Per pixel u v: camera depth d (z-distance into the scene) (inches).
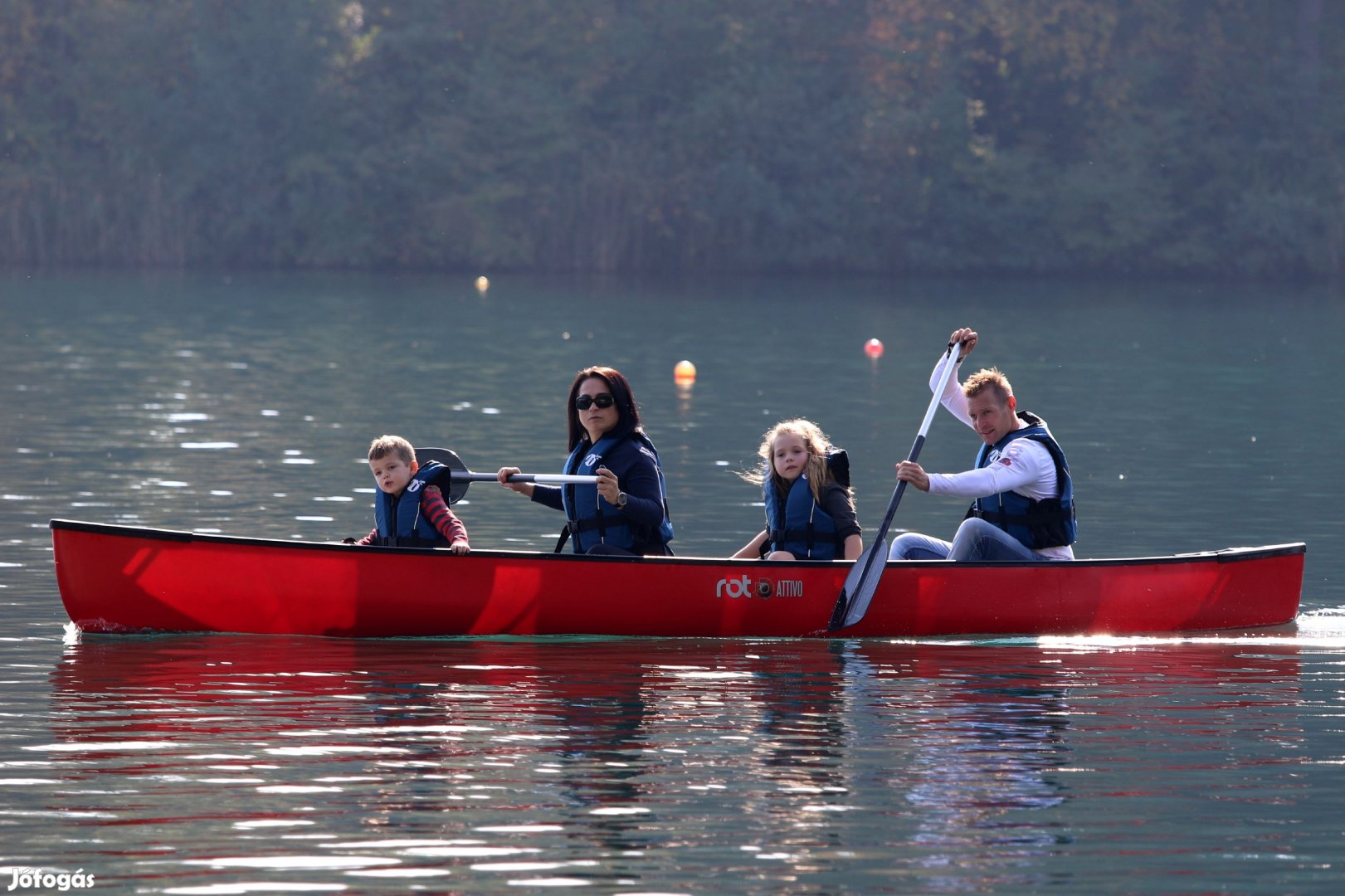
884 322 4539.9
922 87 7859.3
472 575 994.1
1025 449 1047.0
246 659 936.3
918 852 640.4
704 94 7775.6
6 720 803.4
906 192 7775.6
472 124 7790.4
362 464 1759.4
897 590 1023.6
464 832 655.8
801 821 671.8
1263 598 1076.5
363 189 7869.1
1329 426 2203.5
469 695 861.2
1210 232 7736.2
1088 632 1043.9
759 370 3029.0
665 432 2078.0
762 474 1080.8
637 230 7760.8
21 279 6456.7
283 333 3870.6
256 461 1768.0
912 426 2190.0
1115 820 677.3
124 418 2159.2
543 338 3806.6
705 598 1008.9
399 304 5108.3
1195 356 3437.5
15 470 1690.5
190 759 743.7
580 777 724.0
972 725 813.9
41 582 1144.2
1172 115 7701.8
